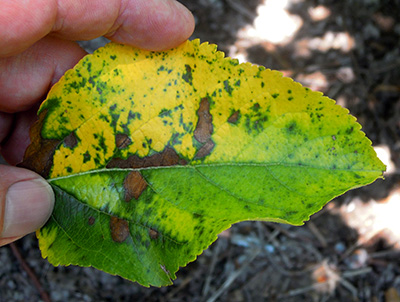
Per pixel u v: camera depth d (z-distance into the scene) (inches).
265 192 3.0
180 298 7.6
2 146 4.9
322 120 2.9
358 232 8.2
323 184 2.9
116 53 3.2
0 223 3.2
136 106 3.2
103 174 3.2
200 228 3.1
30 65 4.1
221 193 3.1
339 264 8.0
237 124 3.1
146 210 3.2
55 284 7.3
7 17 3.3
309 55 9.5
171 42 3.2
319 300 7.7
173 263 3.1
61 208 3.3
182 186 3.1
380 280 7.9
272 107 3.0
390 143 8.8
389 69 9.4
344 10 9.9
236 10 9.8
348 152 2.9
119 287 7.5
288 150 3.0
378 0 10.0
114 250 3.2
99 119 3.2
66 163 3.2
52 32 4.0
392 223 8.2
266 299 7.7
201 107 3.1
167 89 3.2
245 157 3.1
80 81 3.1
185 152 3.1
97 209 3.2
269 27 9.6
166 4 3.7
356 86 9.2
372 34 9.7
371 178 2.9
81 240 3.2
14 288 7.2
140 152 3.2
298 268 8.0
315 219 8.3
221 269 7.9
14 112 4.5
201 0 9.7
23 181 3.1
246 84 3.1
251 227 8.2
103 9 3.6
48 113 3.1
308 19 9.8
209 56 3.1
